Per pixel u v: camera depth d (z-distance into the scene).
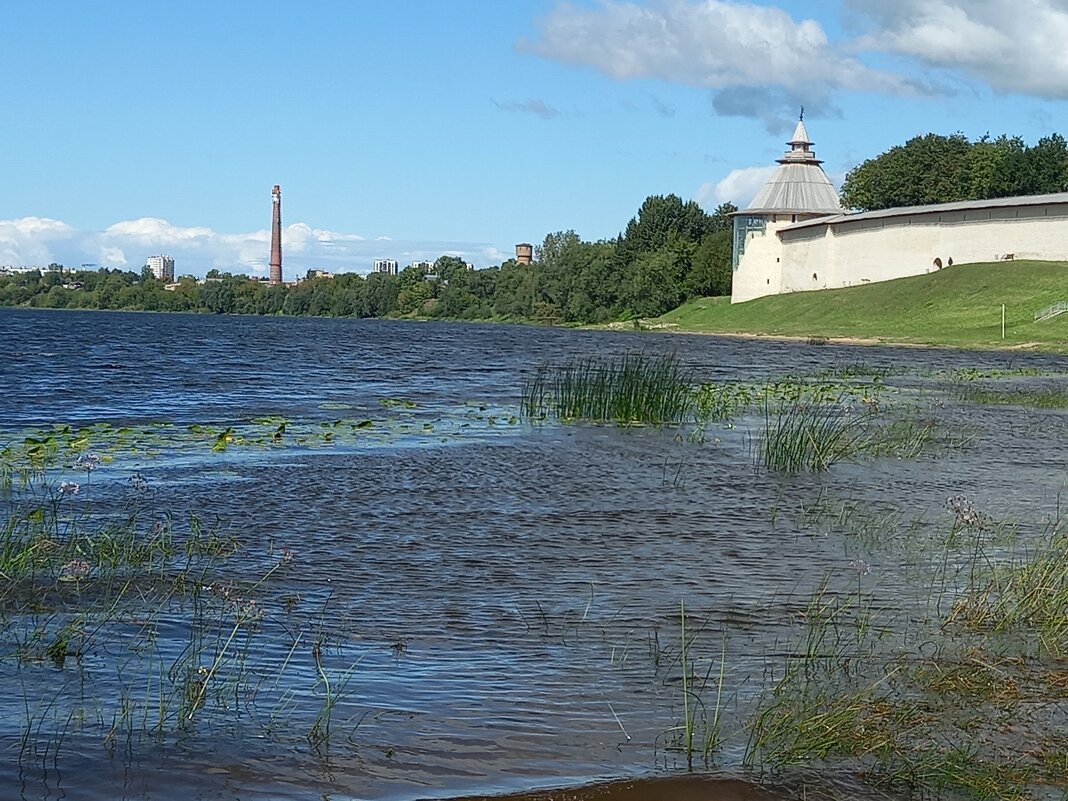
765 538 11.59
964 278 87.25
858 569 9.84
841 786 5.74
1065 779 5.88
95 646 7.52
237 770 5.70
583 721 6.50
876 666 7.54
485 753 6.02
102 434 19.17
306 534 11.23
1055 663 7.71
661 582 9.64
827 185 117.12
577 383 25.00
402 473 15.34
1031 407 27.78
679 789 5.64
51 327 87.75
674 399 23.53
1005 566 10.44
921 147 127.38
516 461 16.81
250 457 16.66
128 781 5.54
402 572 9.77
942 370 44.25
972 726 6.54
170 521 11.73
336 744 6.07
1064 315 74.31
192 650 7.50
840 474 16.25
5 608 8.30
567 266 138.12
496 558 10.39
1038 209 89.31
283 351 54.41
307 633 7.96
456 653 7.62
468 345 64.75
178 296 189.88
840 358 53.75
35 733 6.06
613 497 13.88
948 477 16.14
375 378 35.91
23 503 12.64
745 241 117.31
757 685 7.13
